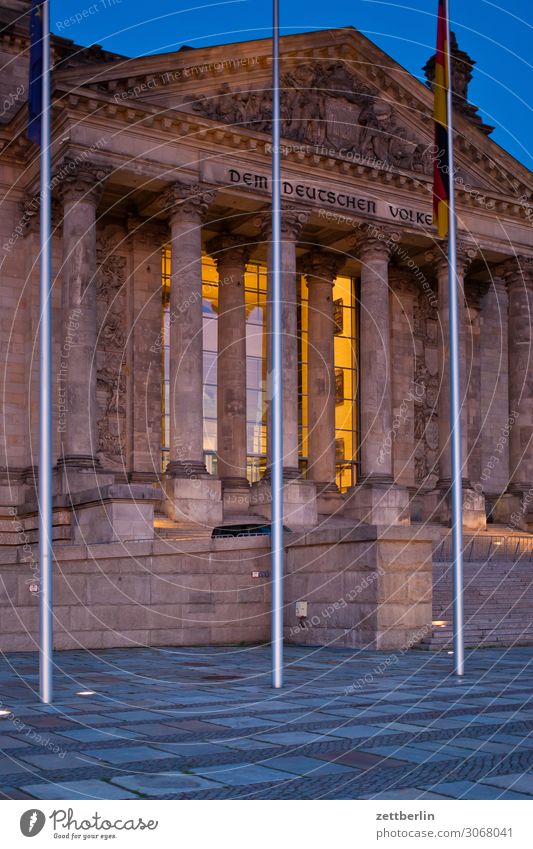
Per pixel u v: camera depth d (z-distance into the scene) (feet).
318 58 209.87
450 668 95.30
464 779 45.14
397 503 203.21
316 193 203.62
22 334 189.47
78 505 159.84
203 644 121.60
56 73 174.29
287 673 90.58
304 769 47.06
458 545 90.17
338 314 242.99
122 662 100.78
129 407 201.26
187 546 122.01
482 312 256.73
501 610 135.23
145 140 184.03
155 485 199.11
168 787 43.21
